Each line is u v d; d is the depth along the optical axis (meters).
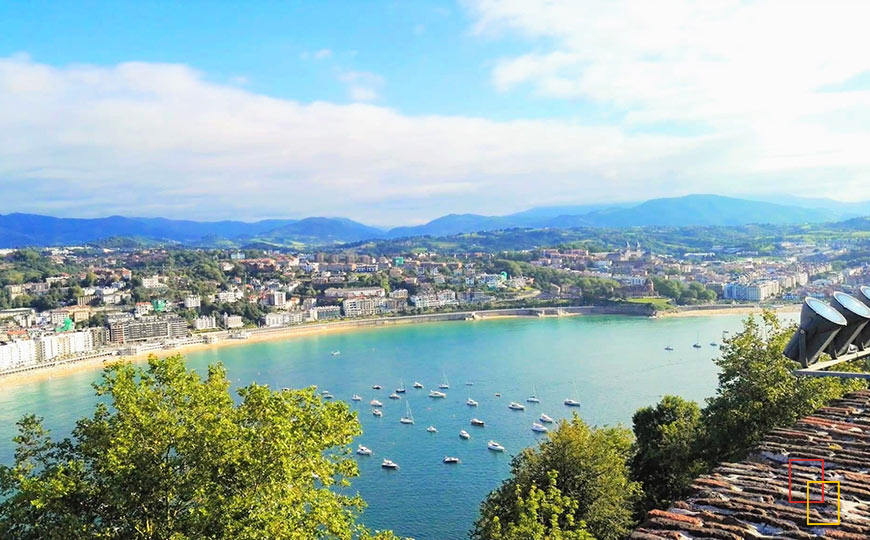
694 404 85.00
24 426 36.84
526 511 39.81
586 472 48.50
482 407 168.62
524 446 133.75
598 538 45.94
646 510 54.94
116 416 36.19
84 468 35.41
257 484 32.62
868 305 19.08
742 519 13.93
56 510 31.58
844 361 17.83
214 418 35.47
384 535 39.34
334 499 37.09
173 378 37.75
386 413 167.12
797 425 20.09
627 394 173.12
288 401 38.25
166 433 34.00
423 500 106.50
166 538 31.08
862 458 16.69
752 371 44.53
